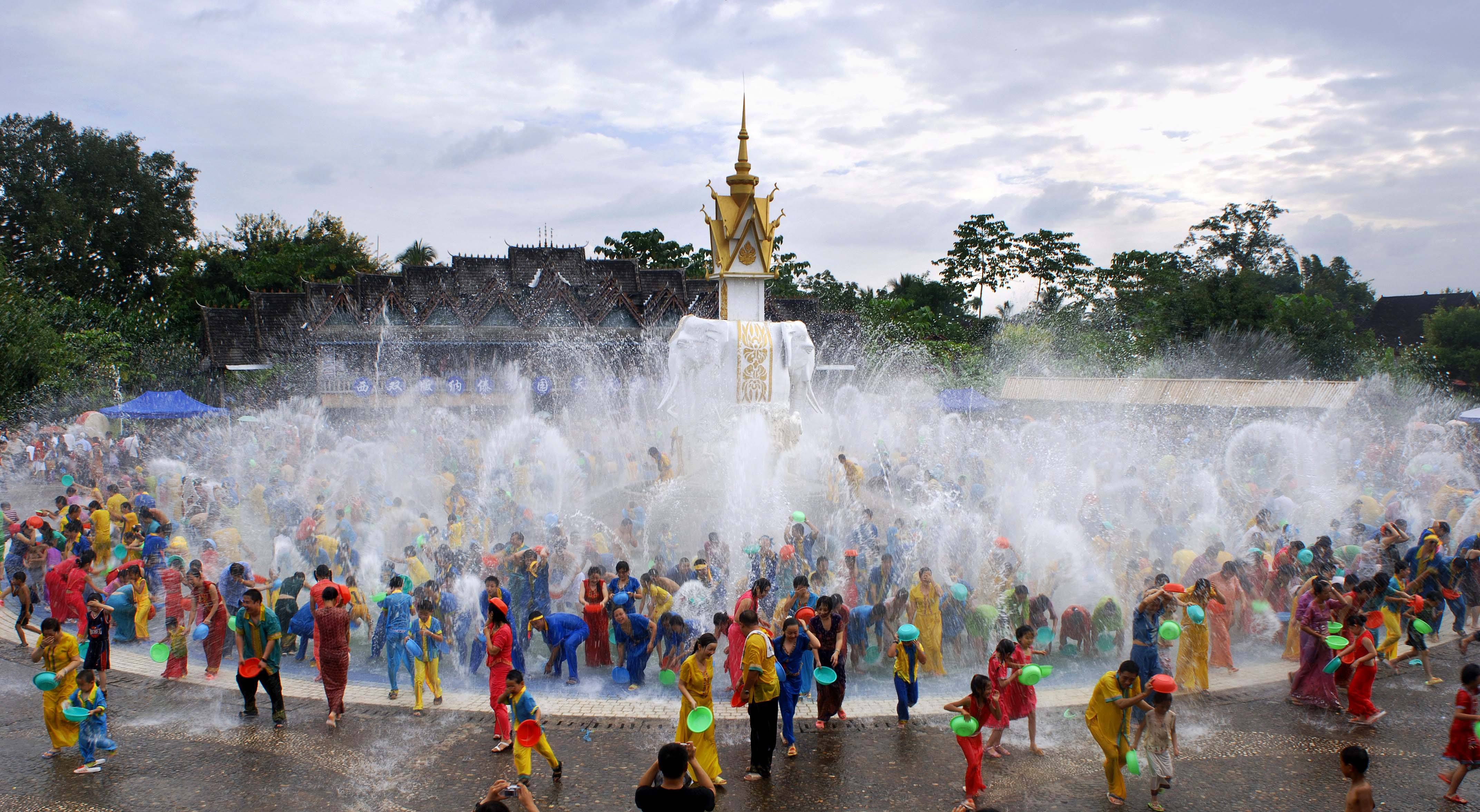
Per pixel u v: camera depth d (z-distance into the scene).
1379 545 15.99
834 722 11.46
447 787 9.59
